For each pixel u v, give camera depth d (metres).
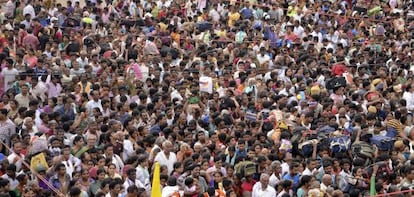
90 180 42.88
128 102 56.38
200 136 49.31
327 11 88.44
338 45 77.44
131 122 51.09
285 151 49.94
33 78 56.97
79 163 44.31
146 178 44.69
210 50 69.88
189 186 42.94
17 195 41.44
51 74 57.78
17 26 68.94
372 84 65.38
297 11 85.19
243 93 60.38
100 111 52.78
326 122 55.00
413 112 62.56
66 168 43.31
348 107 58.94
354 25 85.69
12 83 57.28
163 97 56.34
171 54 67.06
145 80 60.38
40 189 41.22
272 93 60.47
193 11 83.00
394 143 52.22
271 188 44.53
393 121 55.75
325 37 79.69
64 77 58.31
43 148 45.38
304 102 58.38
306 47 75.56
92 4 79.75
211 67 64.19
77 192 40.72
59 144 46.06
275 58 71.06
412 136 56.41
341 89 63.06
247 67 66.56
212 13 81.56
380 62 72.50
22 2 74.62
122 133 47.75
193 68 63.56
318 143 50.91
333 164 47.31
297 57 71.44
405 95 63.97
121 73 59.91
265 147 49.22
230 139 49.66
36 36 67.81
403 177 47.62
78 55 62.94
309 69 66.69
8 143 48.03
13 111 52.03
